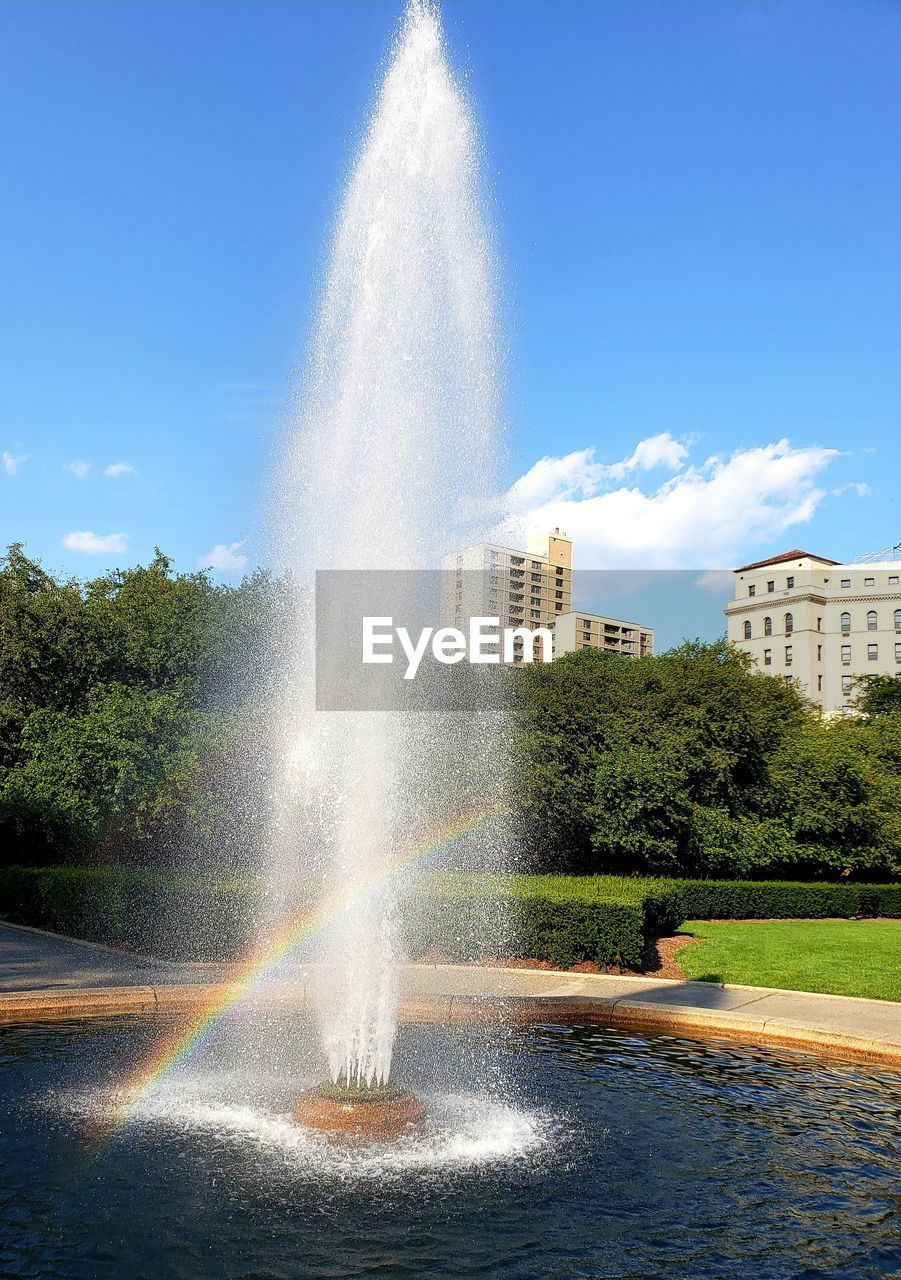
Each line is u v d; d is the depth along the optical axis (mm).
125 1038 10375
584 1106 8391
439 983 13055
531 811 22797
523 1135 7645
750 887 23094
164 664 25516
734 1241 5949
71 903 17469
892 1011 11562
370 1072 8367
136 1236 5852
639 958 14352
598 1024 11523
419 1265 5582
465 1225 6082
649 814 23828
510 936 14828
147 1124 7676
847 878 30578
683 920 21391
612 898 14812
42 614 26188
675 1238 5973
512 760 22547
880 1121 8070
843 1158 7262
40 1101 8203
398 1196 6465
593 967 14422
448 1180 6742
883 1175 6957
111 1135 7438
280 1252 5695
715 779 26312
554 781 23016
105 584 32250
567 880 18047
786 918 23406
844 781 28203
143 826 21188
